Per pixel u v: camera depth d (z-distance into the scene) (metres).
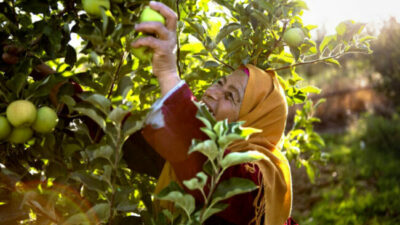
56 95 1.18
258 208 1.21
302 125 2.12
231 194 0.99
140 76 1.47
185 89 1.09
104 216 1.08
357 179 6.58
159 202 1.29
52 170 1.21
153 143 1.08
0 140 1.09
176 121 1.07
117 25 1.04
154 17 1.03
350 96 10.30
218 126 0.94
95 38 1.02
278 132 1.31
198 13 1.76
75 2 1.21
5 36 1.16
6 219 1.08
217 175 0.99
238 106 1.24
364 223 5.22
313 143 2.12
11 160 1.20
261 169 1.20
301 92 1.75
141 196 1.43
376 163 7.09
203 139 1.09
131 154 1.35
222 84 1.28
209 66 1.53
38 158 1.23
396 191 5.98
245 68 1.32
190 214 1.05
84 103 1.04
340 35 1.49
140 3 1.08
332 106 10.20
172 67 1.08
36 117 1.08
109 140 1.09
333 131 9.44
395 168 6.87
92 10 1.05
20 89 1.08
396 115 8.99
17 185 1.13
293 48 1.37
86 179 1.08
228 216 1.17
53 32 1.15
